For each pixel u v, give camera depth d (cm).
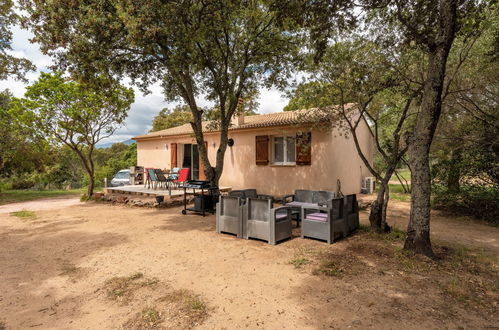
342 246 527
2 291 361
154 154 1581
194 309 307
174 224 742
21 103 1194
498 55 672
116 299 334
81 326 280
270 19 842
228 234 631
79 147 1353
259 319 286
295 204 705
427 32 523
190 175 1480
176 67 717
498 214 775
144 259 472
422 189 464
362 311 297
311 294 338
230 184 1284
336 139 1048
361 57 611
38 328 278
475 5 509
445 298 324
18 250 534
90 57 702
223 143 930
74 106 1193
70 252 517
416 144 468
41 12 670
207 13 726
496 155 786
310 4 501
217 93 902
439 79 444
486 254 488
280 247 527
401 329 264
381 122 848
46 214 930
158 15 644
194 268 428
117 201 1119
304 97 703
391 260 447
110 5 674
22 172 1900
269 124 1103
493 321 277
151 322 284
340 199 584
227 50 865
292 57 905
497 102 786
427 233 463
